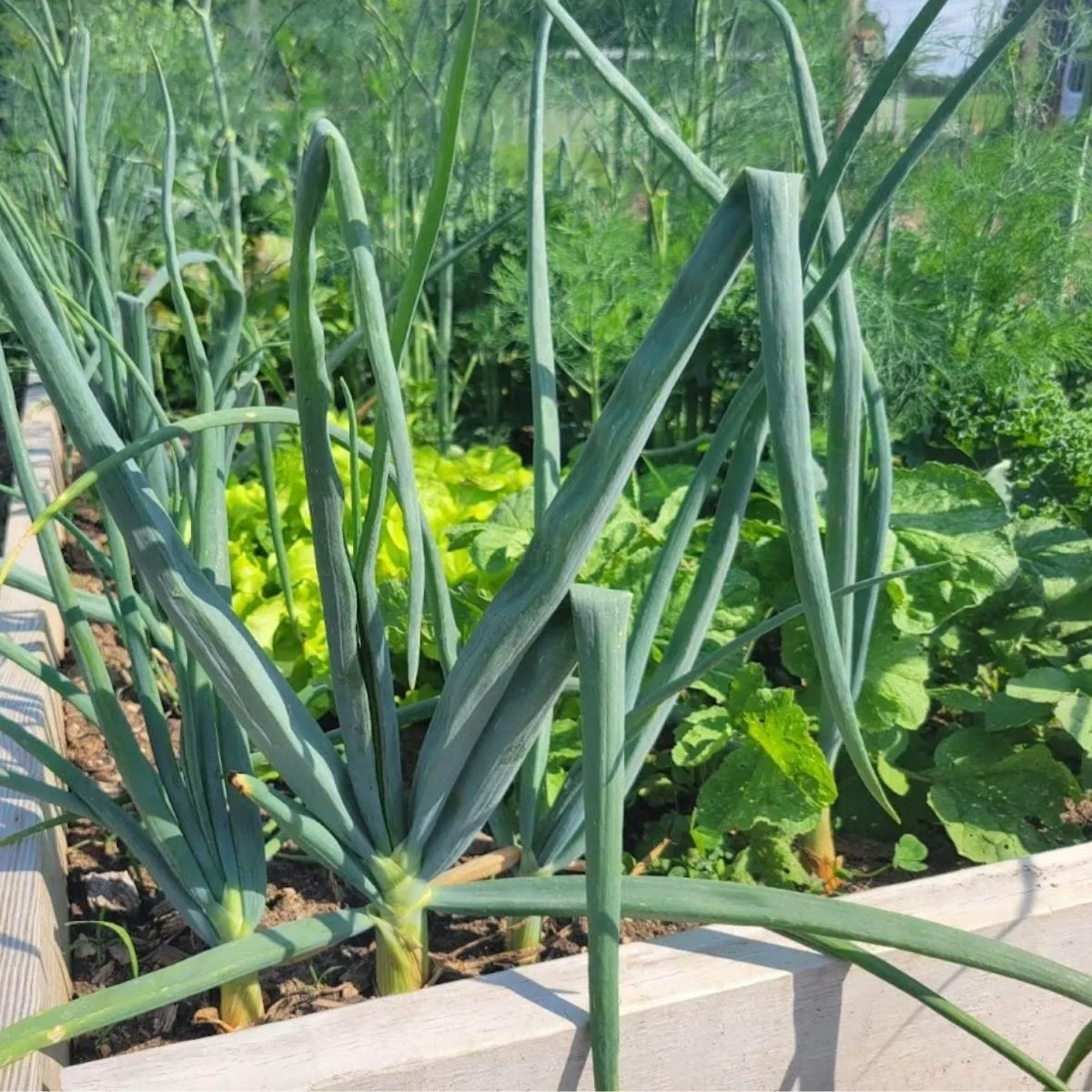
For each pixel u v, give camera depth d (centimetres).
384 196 204
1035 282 177
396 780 82
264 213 220
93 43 184
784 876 105
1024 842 106
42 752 84
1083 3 198
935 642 123
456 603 121
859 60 191
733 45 210
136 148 187
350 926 82
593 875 64
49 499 163
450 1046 79
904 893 95
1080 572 127
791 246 55
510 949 99
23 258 90
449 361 229
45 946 86
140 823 90
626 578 116
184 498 91
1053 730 121
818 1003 89
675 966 87
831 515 93
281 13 215
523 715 74
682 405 199
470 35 58
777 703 98
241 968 74
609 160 223
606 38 212
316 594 138
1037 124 206
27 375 227
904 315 167
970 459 178
